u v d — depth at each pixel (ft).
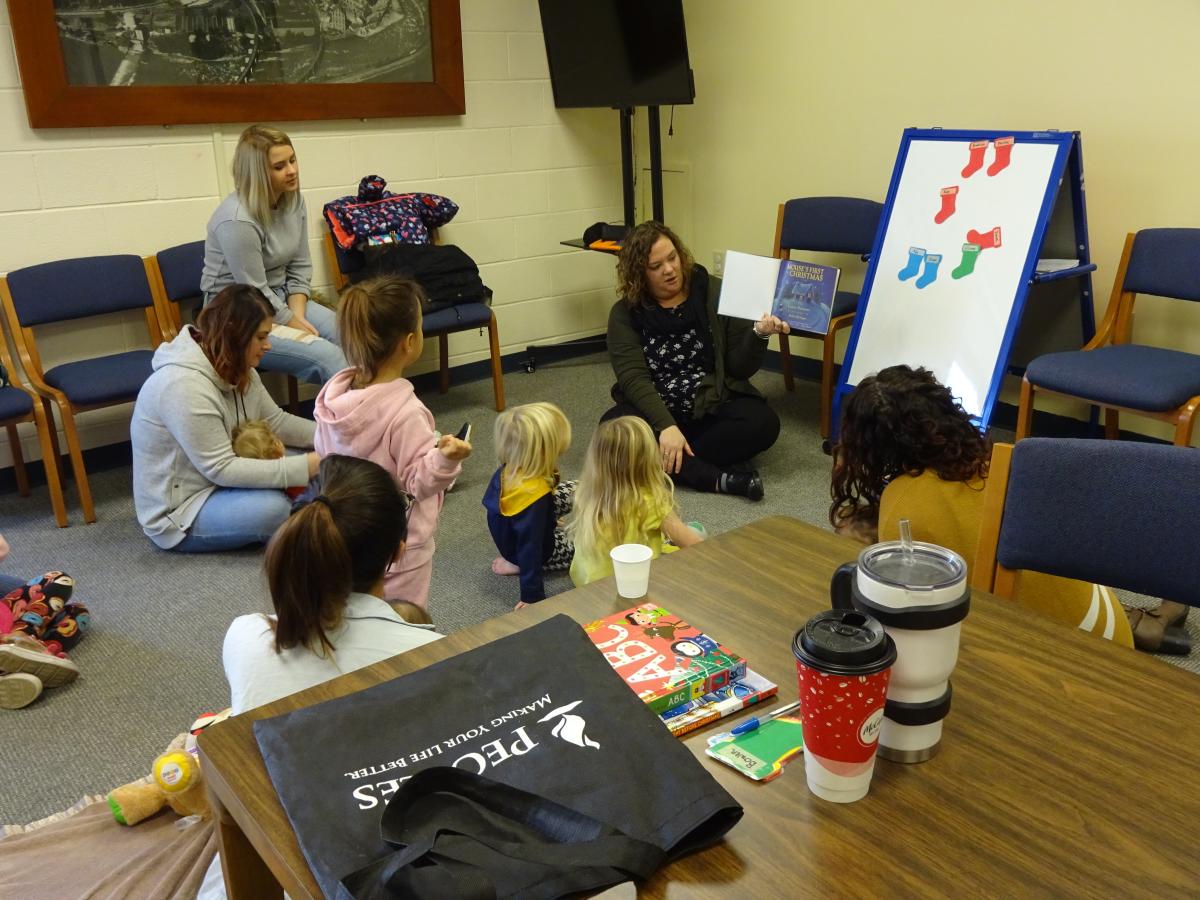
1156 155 10.48
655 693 3.19
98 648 8.21
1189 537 4.05
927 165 11.17
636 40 13.62
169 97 11.78
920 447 5.78
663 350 11.09
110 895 4.93
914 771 2.91
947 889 2.47
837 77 13.38
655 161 14.37
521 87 14.92
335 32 12.87
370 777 2.79
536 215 15.65
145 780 5.83
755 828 2.71
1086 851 2.58
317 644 4.20
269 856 2.73
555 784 2.74
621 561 3.88
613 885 2.42
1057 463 4.25
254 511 9.54
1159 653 7.50
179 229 12.34
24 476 11.34
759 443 11.15
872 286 11.51
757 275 10.92
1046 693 3.26
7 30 10.72
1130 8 10.34
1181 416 8.91
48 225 11.41
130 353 11.44
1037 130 11.28
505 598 8.87
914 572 2.84
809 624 2.75
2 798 6.42
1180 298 10.02
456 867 2.37
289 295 12.18
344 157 13.51
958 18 11.85
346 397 7.72
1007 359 10.17
